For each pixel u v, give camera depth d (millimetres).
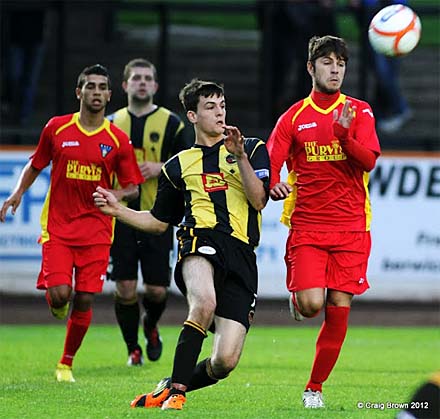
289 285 28000
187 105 25688
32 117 71188
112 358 38938
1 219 33250
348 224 27641
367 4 64312
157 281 37156
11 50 65688
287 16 63781
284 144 28016
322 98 27969
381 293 58906
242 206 25203
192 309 23828
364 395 29406
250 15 86812
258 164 25422
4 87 66000
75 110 73312
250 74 78688
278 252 57906
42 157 33125
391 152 58719
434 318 55469
